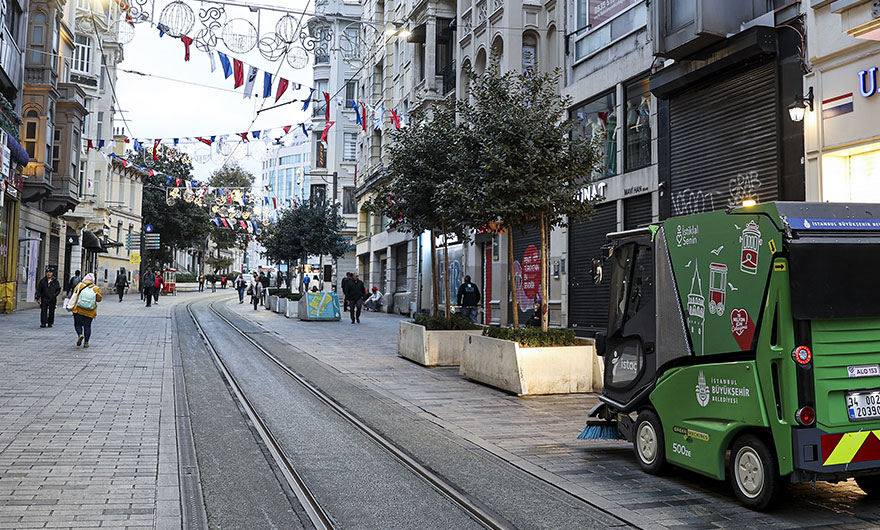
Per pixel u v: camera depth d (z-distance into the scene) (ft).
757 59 42.83
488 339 41.91
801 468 18.17
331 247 127.85
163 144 73.67
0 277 84.74
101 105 156.87
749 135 43.96
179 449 24.85
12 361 44.65
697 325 21.47
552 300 67.87
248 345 62.85
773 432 18.67
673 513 19.12
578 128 65.77
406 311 118.21
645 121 55.88
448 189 44.01
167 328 76.13
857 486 22.08
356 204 167.63
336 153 172.04
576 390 39.68
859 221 19.49
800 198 39.70
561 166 42.37
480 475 22.84
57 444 24.56
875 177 36.47
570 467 24.07
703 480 22.59
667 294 22.84
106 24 44.42
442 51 100.73
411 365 51.70
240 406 33.76
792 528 17.97
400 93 121.70
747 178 43.98
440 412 33.78
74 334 64.28
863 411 18.98
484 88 44.83
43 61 94.84
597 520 18.54
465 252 89.04
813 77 38.75
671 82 49.49
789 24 41.01
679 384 21.95
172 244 206.39
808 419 18.35
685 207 49.93
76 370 42.24
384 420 31.58
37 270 100.63
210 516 18.24
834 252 18.95
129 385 37.76
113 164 165.37
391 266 131.75
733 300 20.12
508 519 18.52
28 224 94.02
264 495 20.12
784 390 18.57
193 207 199.00
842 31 37.11
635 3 57.26
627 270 25.48
